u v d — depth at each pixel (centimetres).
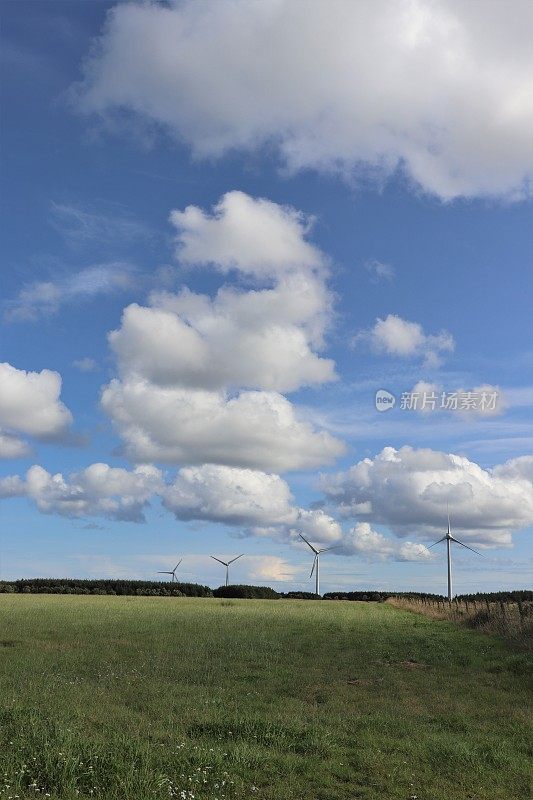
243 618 4962
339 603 8662
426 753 1384
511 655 3027
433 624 5053
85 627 3869
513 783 1234
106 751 1181
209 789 1088
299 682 2281
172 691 1958
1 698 1648
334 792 1128
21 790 991
